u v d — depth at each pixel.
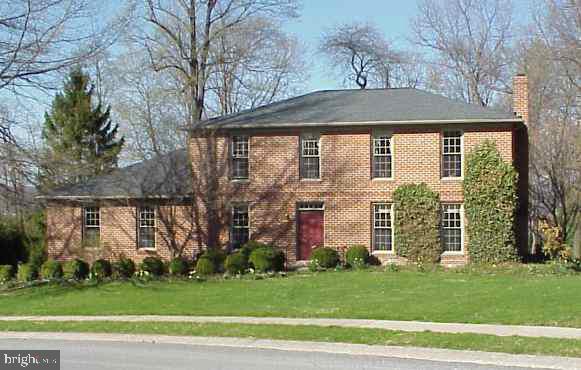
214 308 24.12
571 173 48.56
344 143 37.00
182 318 21.98
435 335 17.14
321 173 37.16
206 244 38.06
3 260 41.41
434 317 20.55
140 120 56.16
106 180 40.31
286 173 37.34
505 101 57.91
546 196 49.28
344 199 36.91
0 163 28.25
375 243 36.78
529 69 49.91
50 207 39.47
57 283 33.31
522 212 38.41
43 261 39.06
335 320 20.59
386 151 36.81
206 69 49.47
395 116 36.50
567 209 48.69
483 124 35.81
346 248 36.59
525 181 38.47
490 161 35.56
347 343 16.73
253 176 37.59
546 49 48.69
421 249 36.00
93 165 36.75
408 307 22.84
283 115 38.06
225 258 35.56
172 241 38.44
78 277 35.09
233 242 37.91
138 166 41.06
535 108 49.38
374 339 16.97
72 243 39.34
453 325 19.06
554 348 15.27
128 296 28.48
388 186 36.53
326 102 39.50
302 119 37.19
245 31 50.28
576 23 44.47
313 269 34.72
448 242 36.28
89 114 52.84
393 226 36.53
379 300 24.77
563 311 20.67
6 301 29.27
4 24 28.45
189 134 38.69
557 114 49.06
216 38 48.66
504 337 16.69
